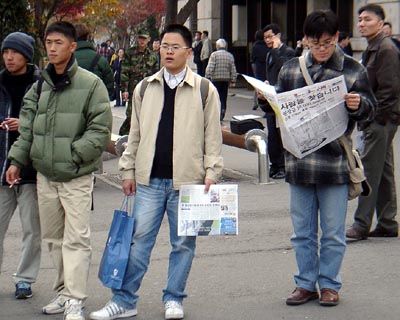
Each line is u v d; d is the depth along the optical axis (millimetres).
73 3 18812
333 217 6566
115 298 6453
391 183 8742
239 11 32781
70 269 6305
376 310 6590
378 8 8305
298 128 6285
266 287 7266
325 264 6672
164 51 6172
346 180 6500
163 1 50531
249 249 8539
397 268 7746
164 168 6258
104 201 11328
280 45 12094
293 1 29250
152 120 6254
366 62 8422
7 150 6820
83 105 6312
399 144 15539
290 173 6582
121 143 12156
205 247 8641
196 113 6215
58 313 6629
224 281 7457
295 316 6477
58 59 6266
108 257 6309
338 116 6348
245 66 32625
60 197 6402
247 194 11539
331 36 6320
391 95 8266
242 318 6465
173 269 6426
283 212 10305
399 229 9219
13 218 10211
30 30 14945
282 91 6598
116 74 26453
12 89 6859
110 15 21359
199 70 28625
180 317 6418
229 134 12758
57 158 6285
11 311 6711
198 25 34000
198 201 6207
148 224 6312
